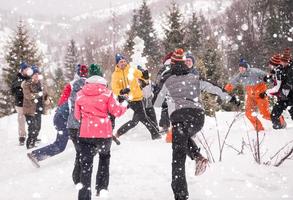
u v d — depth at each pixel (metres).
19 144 9.52
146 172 5.62
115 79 7.97
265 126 9.22
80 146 4.65
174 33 33.81
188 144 4.96
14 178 6.14
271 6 37.97
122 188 5.11
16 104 9.46
